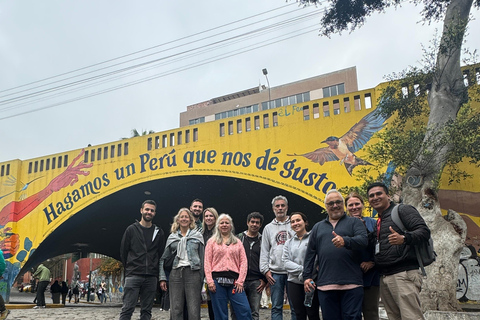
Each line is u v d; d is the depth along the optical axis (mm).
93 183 19781
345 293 5125
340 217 5516
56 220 20234
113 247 31469
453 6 10773
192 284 6652
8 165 21781
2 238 20750
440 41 10594
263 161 16062
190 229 7078
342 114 14969
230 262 6480
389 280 5117
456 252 9141
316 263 5613
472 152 9578
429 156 9648
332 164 14703
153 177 18375
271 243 7152
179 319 6602
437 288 8938
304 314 6250
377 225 5438
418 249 4992
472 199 12219
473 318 7871
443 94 10383
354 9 12547
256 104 51938
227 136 17094
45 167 21188
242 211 23172
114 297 45500
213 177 18344
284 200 7336
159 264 7156
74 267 56344
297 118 15758
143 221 7152
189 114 56531
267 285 7496
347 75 47688
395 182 12672
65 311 14703
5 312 8688
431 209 9594
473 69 11398
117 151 19578
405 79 11047
